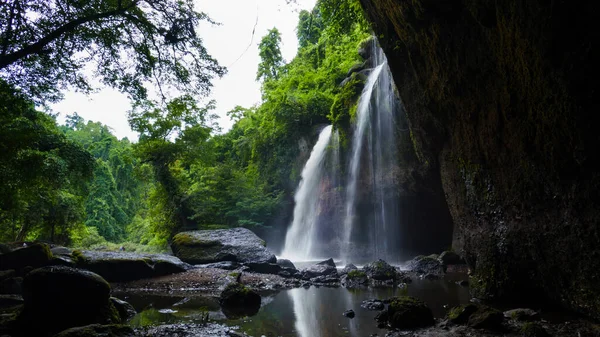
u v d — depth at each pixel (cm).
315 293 887
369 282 1024
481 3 605
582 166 492
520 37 545
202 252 1388
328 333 524
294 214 2314
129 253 1224
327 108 2392
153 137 2522
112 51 926
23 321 550
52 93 902
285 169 2483
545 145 557
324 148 2138
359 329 545
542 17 485
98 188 5275
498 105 676
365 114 1816
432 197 1569
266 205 2362
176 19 935
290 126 2461
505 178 698
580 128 475
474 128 785
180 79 1018
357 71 2111
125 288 987
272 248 2322
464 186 880
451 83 810
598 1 419
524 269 662
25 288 567
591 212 491
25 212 2122
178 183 2720
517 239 670
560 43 475
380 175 1716
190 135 2597
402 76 1133
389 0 862
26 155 1338
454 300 736
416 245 1652
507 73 620
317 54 3306
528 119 588
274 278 1107
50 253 1098
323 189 2059
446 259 1298
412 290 876
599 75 441
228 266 1237
